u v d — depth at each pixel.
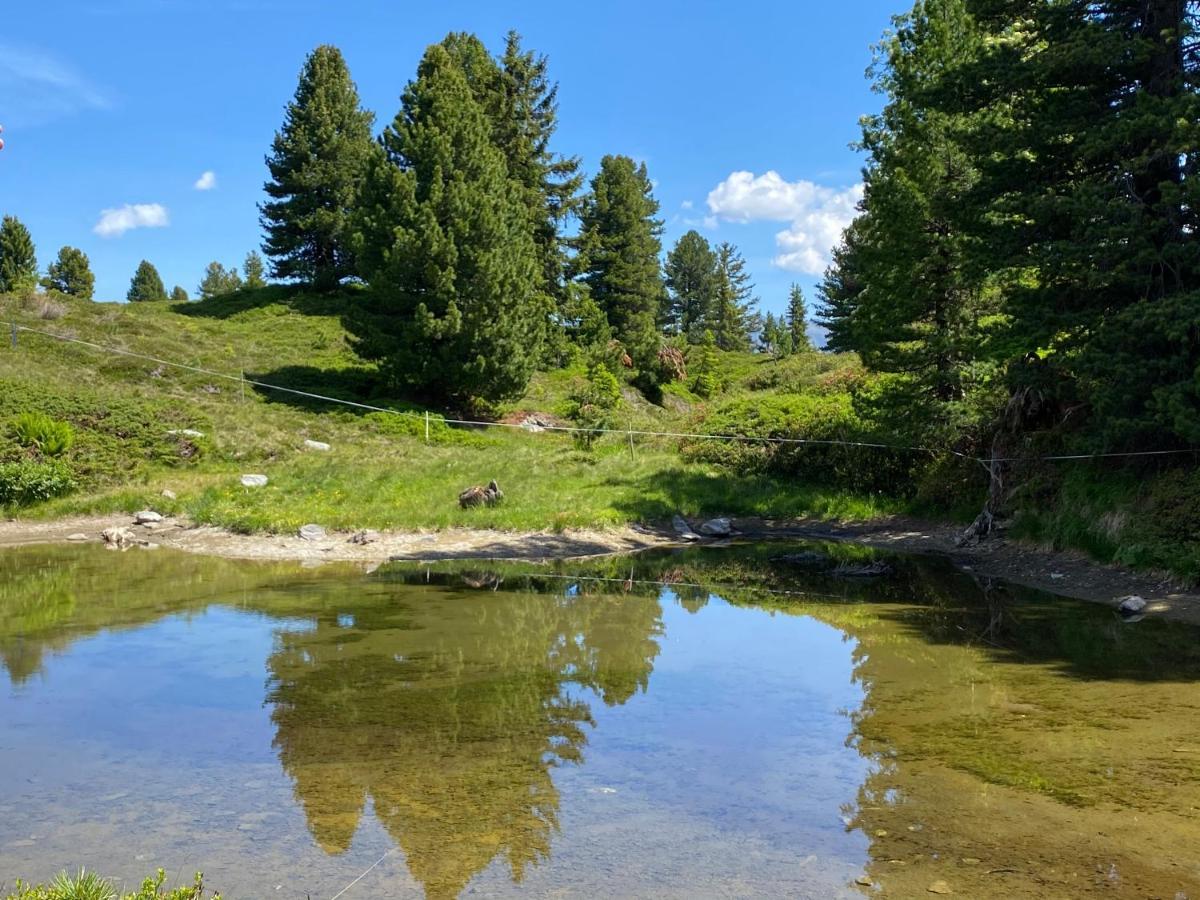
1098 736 5.03
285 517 14.84
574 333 47.94
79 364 27.14
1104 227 10.22
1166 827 3.81
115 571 11.47
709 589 10.47
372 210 30.28
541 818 3.94
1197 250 9.78
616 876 3.39
